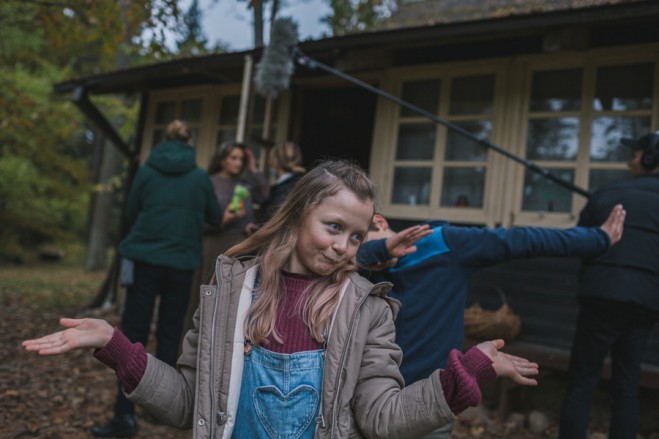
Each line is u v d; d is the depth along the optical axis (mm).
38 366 4559
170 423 1375
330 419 1273
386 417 1216
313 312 1342
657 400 3768
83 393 3984
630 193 2967
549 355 3895
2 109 8617
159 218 3469
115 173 13688
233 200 4070
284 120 6012
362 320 1346
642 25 4223
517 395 4133
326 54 5168
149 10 4691
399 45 4746
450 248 1906
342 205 1360
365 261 1872
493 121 4742
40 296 8500
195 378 1402
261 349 1351
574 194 4367
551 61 4535
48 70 12586
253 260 1461
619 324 2865
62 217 17484
